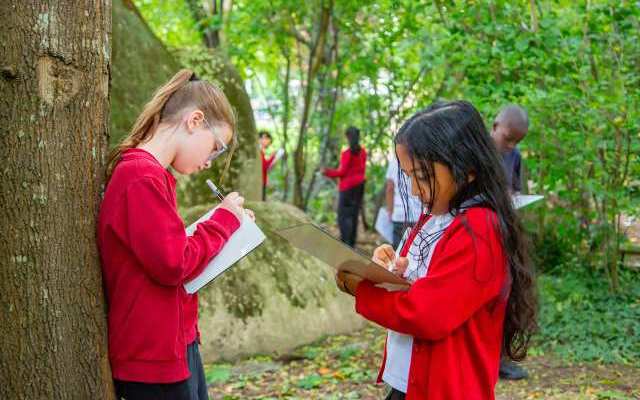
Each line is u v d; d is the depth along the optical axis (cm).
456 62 734
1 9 220
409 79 1048
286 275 575
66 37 222
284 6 918
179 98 230
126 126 573
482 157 207
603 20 639
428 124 206
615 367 491
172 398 222
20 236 220
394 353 224
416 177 209
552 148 613
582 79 592
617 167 607
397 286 211
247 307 543
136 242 208
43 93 221
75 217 223
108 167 229
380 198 1062
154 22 1190
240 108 652
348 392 451
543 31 633
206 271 229
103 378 227
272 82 1246
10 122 220
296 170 1029
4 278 221
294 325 554
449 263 203
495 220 205
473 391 204
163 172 218
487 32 652
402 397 223
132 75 589
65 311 222
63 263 222
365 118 1105
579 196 650
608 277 633
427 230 221
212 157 236
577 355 507
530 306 212
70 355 223
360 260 202
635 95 578
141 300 216
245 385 469
